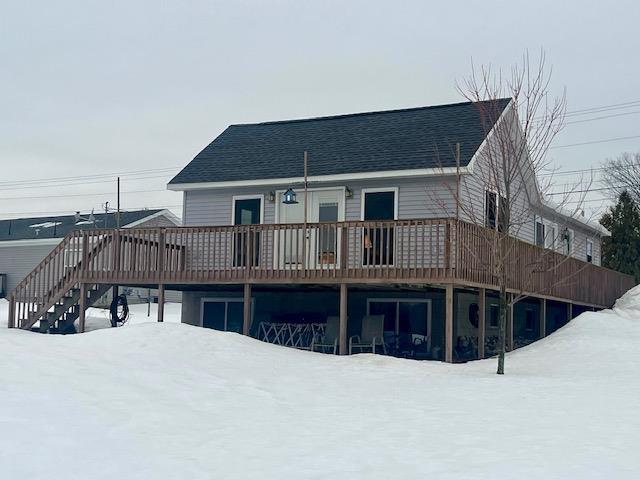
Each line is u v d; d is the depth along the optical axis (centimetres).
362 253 1545
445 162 1702
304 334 1858
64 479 620
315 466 667
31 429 754
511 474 639
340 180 1805
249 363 1252
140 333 1343
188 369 1145
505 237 1398
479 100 1579
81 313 1781
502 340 1304
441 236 1625
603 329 1834
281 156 1989
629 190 4669
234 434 789
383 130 1988
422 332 1775
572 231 2575
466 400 1004
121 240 1777
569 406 965
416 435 791
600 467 663
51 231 3953
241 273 1655
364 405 966
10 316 1827
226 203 1978
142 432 781
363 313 1838
